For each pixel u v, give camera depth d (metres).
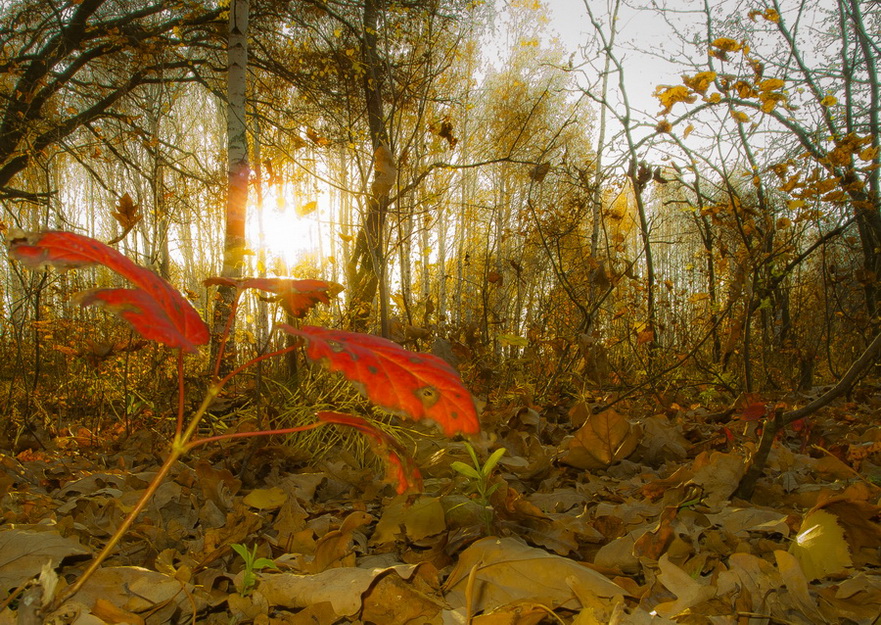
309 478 1.91
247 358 4.22
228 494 1.75
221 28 7.83
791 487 1.72
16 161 6.64
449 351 3.11
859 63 5.91
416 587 1.01
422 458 2.12
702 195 4.91
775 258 3.54
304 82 7.74
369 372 0.65
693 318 5.07
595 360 3.61
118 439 3.03
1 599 0.95
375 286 3.91
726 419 3.14
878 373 4.52
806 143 4.19
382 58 4.68
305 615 0.96
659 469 2.22
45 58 7.45
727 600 0.98
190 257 18.38
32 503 1.58
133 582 1.03
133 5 8.61
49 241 0.63
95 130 8.23
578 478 2.05
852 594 1.05
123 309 0.60
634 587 1.07
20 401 3.62
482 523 1.33
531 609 0.91
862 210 3.76
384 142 3.21
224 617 1.02
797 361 4.83
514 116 12.43
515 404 3.33
